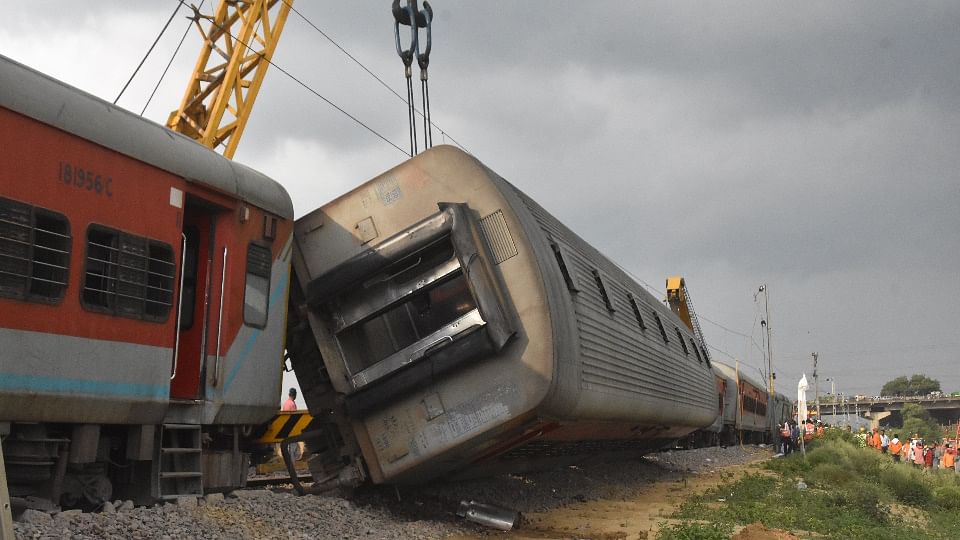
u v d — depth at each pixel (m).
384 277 10.95
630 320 16.08
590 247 17.58
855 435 57.94
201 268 10.23
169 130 9.66
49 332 7.71
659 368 17.94
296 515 9.54
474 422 10.47
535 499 14.92
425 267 10.90
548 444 12.87
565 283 11.70
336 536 9.13
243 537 8.23
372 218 11.17
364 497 11.53
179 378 10.05
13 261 7.38
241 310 10.27
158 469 9.02
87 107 8.30
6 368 7.29
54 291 7.78
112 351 8.38
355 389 10.74
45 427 7.95
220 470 10.09
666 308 24.05
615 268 18.97
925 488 24.50
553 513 13.56
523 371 10.34
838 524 13.95
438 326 10.77
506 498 14.09
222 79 29.78
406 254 10.72
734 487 19.88
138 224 8.79
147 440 8.89
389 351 10.92
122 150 8.62
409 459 10.67
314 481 11.38
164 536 7.61
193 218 10.34
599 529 11.84
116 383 8.42
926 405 140.50
